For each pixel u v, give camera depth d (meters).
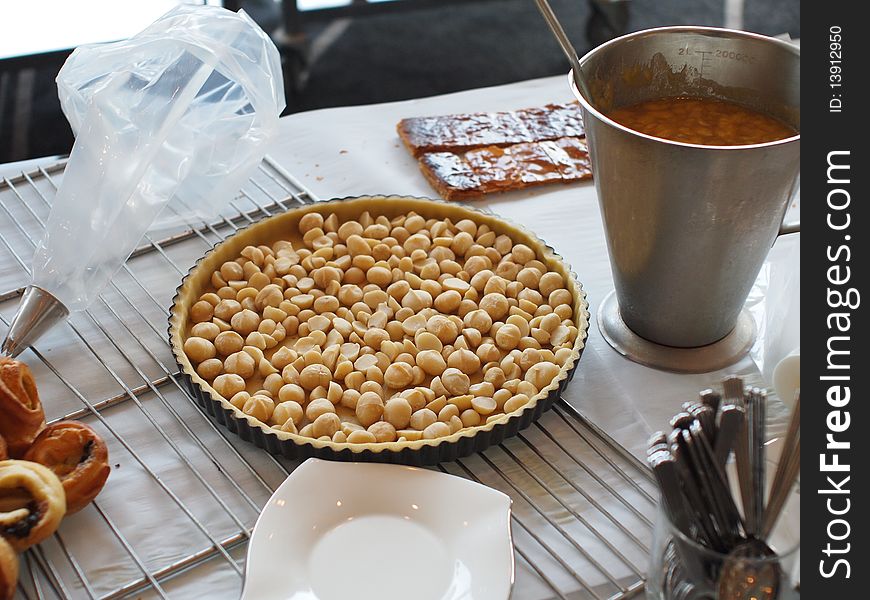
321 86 2.33
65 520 1.02
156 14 2.38
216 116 1.23
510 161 1.33
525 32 2.53
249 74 1.20
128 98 1.13
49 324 1.13
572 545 1.00
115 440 1.07
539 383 1.08
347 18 2.57
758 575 0.88
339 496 1.00
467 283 1.18
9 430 1.02
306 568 0.97
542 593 0.98
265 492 1.04
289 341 1.14
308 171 1.33
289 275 1.18
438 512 1.00
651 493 1.04
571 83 1.07
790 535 0.95
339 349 1.12
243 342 1.12
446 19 2.58
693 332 1.13
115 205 1.13
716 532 0.91
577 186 1.32
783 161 1.01
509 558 0.96
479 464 1.06
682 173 1.02
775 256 1.23
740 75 1.13
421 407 1.07
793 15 2.53
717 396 0.91
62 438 1.02
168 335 1.13
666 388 1.11
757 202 1.03
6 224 1.26
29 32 2.35
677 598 0.91
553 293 1.16
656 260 1.08
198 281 1.16
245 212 1.28
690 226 1.05
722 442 0.89
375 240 1.21
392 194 1.30
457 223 1.23
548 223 1.27
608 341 1.15
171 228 1.26
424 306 1.15
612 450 1.07
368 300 1.16
